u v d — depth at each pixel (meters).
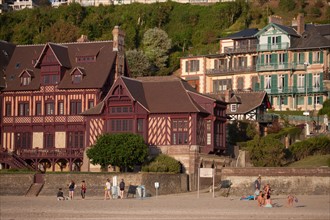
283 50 187.25
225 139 142.50
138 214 83.25
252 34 195.50
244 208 92.12
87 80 147.38
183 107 134.25
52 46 150.38
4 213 84.69
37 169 147.12
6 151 150.38
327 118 164.88
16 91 152.00
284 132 149.75
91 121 140.00
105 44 153.50
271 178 119.62
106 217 79.62
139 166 132.00
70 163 145.12
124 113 136.38
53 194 123.88
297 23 192.38
